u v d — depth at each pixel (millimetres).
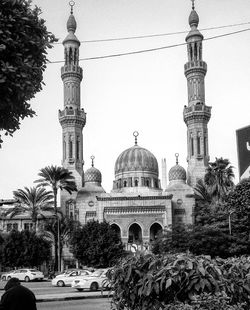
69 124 112125
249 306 10406
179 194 99312
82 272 48812
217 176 83562
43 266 87312
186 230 63312
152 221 92188
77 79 115375
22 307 10047
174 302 9586
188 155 112438
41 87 11711
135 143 120938
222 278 10062
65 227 79500
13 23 10469
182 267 9938
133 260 10820
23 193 80125
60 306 25969
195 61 114562
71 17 120188
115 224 92750
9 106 10953
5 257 75125
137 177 112688
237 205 25391
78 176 108750
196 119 111812
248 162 8867
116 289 10945
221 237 58469
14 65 10414
